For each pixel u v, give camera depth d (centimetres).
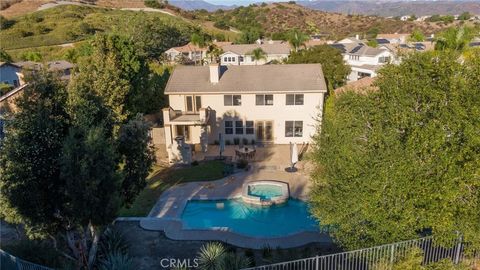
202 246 1875
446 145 1214
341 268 1428
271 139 3653
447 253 1395
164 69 5100
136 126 1664
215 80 3594
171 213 2280
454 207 1200
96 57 3331
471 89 1261
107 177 1364
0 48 8075
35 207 1380
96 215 1392
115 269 1518
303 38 7862
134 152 1648
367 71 6253
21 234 1917
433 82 1345
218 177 2867
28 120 1348
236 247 1869
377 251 1290
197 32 10919
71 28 10069
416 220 1299
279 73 3691
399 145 1286
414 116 1280
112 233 1839
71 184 1305
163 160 3247
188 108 3609
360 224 1412
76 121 1431
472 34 5444
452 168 1170
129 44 3594
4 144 1338
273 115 3569
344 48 7769
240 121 3597
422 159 1249
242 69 3794
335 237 1648
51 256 1603
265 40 11256
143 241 1945
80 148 1312
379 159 1295
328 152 1589
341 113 1630
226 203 2498
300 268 1540
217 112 3581
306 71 3700
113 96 3058
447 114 1210
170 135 3328
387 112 1394
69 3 15288
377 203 1287
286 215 2336
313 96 3494
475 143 1163
